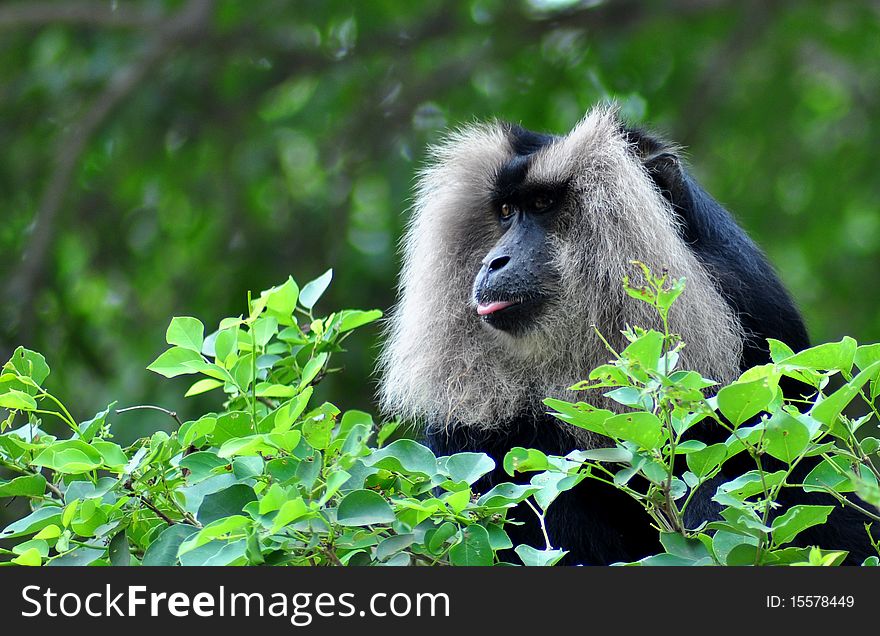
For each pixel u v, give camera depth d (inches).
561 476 269.4
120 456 271.9
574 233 401.7
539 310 399.5
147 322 863.1
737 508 252.7
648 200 389.4
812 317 929.5
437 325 422.6
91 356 792.3
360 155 904.9
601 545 390.0
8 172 898.7
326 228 884.0
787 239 1017.5
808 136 1064.8
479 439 416.5
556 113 962.1
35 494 286.4
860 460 267.4
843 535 382.0
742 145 1045.2
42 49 925.2
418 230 446.3
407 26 941.8
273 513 244.5
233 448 255.8
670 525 268.1
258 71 926.4
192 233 936.9
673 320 374.3
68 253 944.9
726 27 978.1
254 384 298.4
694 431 368.5
